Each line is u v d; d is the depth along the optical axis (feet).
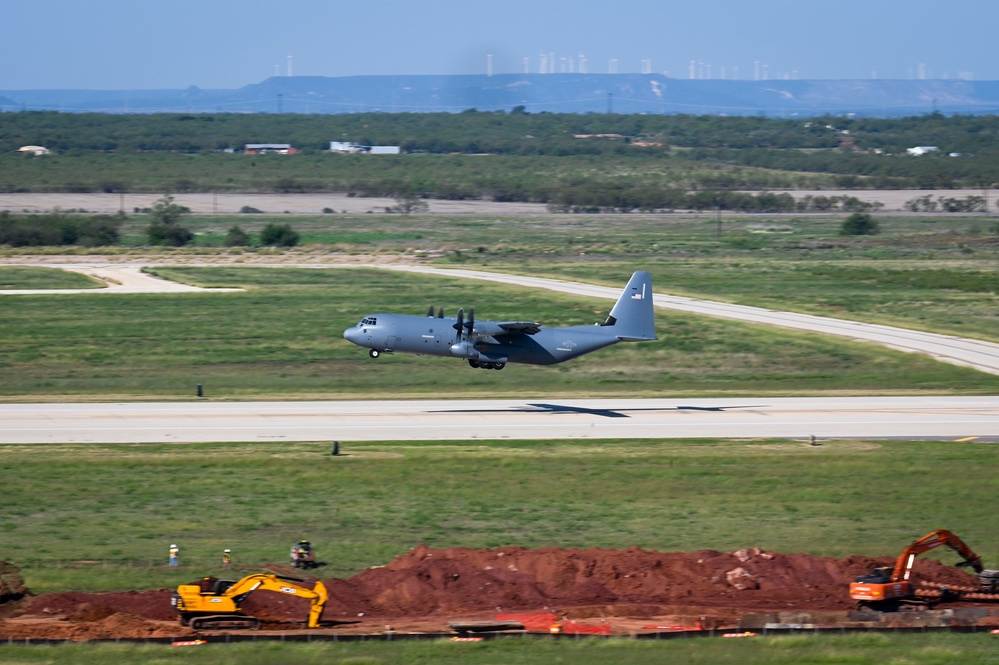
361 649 262.88
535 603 306.55
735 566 330.95
